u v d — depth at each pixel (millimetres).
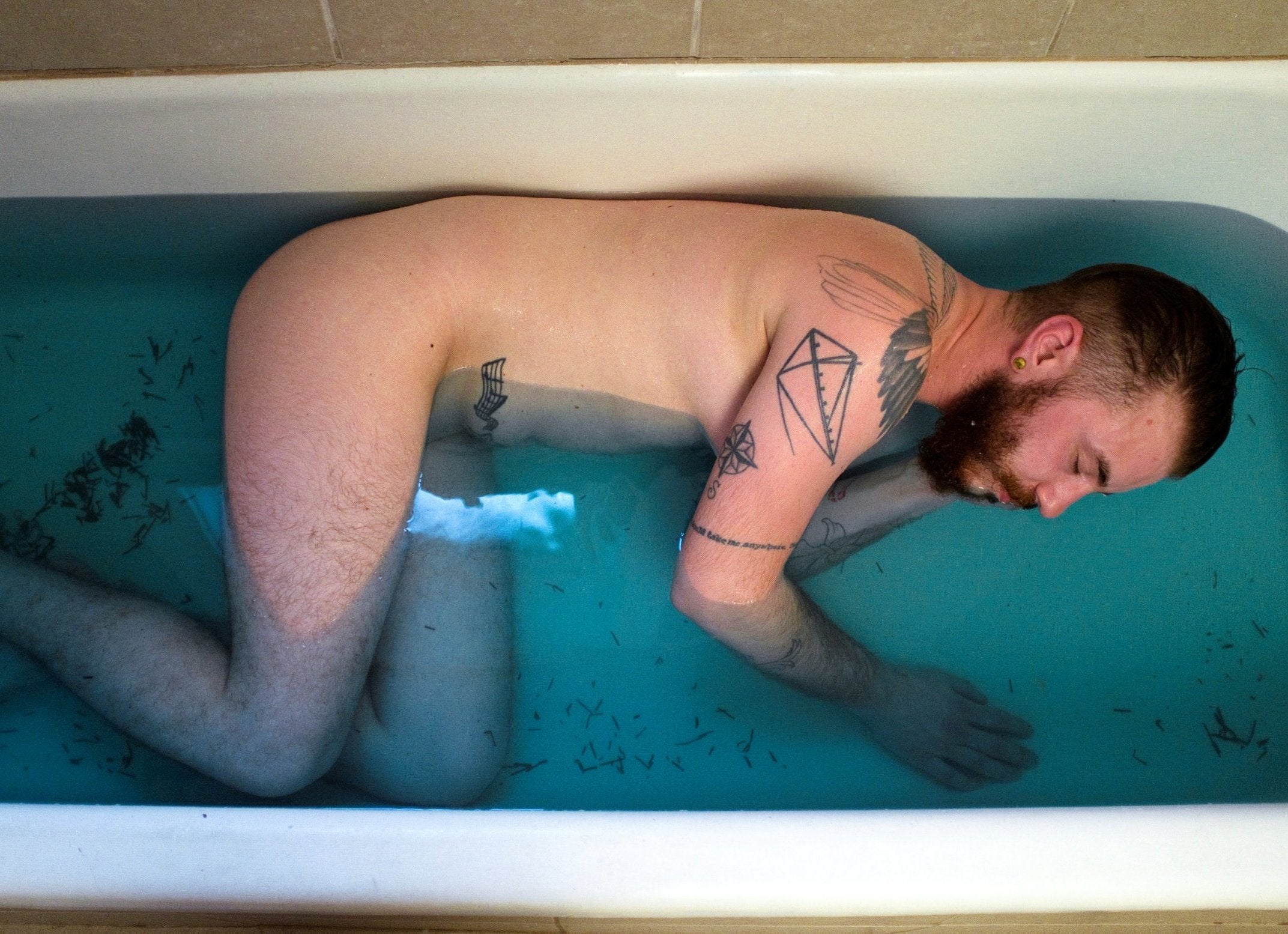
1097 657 1258
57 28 1155
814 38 1220
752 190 1303
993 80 1198
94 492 1240
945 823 846
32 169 1252
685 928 883
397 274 1091
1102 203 1350
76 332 1344
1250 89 1227
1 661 1080
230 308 1361
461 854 829
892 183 1306
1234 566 1328
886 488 1244
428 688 1126
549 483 1284
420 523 1187
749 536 973
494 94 1184
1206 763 1180
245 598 1019
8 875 816
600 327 1113
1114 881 832
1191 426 972
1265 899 837
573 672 1207
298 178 1271
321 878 823
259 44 1190
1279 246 1376
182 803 1065
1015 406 1032
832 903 840
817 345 963
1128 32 1234
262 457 1023
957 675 1235
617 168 1269
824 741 1173
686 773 1144
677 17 1186
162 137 1220
